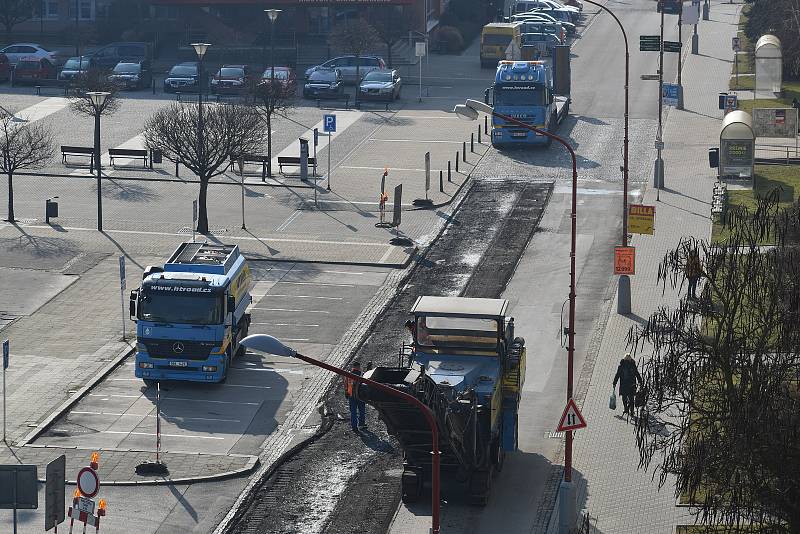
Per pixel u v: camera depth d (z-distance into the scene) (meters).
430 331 76.81
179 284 89.25
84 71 186.88
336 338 99.44
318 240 123.62
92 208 133.88
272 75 164.50
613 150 156.00
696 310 66.75
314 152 143.62
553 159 152.75
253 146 138.00
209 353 89.12
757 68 179.88
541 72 156.88
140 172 147.50
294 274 114.12
